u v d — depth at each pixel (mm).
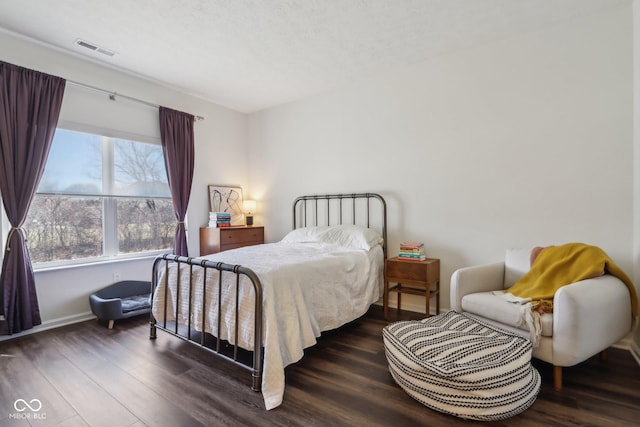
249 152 4727
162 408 1655
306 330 2070
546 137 2580
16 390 1826
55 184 2891
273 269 2053
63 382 1906
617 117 2314
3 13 2303
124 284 3270
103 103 3158
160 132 3617
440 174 3088
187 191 3832
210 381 1914
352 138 3674
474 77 2893
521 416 1555
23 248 2592
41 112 2670
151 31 2566
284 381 1815
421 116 3188
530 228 2654
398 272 2986
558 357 1732
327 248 3162
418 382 1664
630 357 2150
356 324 2875
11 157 2516
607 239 2352
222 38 2684
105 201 3242
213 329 2090
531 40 2631
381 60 3123
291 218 4270
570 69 2479
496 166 2799
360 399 1723
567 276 2029
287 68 3271
